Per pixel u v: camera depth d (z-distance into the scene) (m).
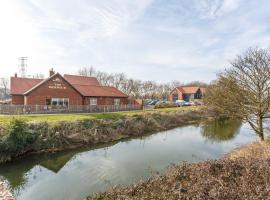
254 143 19.72
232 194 7.53
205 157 18.70
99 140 24.69
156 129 32.59
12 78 36.78
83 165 17.23
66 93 37.12
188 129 33.97
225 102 19.27
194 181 9.41
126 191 9.64
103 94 42.97
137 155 19.59
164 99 93.81
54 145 21.27
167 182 9.87
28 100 33.16
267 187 7.70
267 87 17.17
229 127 35.47
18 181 14.61
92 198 9.95
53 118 25.88
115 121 29.03
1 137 17.98
